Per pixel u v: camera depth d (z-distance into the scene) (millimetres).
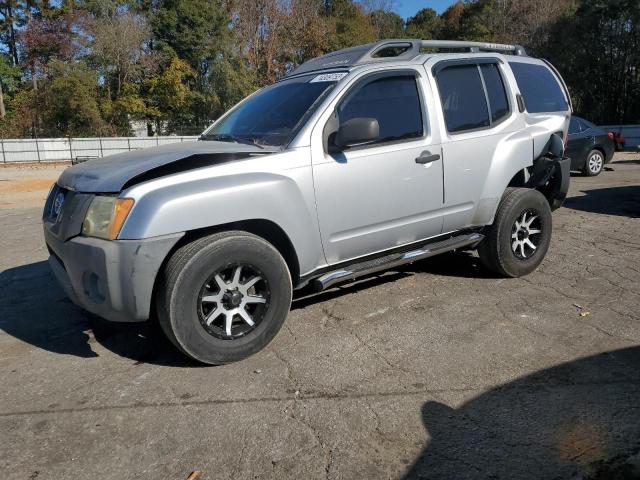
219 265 3467
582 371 3410
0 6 48031
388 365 3572
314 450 2734
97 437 2900
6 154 34125
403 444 2756
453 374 3428
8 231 8797
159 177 3455
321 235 3951
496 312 4398
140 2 48344
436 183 4477
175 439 2861
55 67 41406
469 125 4746
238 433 2893
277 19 44031
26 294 5324
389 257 4438
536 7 39625
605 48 36000
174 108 44312
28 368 3727
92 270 3371
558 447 2684
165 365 3689
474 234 4949
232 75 43000
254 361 3688
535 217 5223
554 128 5484
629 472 2492
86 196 3521
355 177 4027
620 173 13797
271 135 4055
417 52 4762
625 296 4672
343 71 4266
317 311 4535
